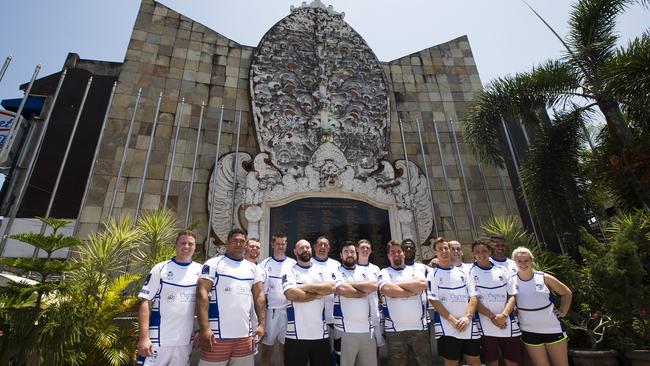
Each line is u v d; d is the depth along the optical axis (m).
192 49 9.94
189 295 3.53
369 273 4.24
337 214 8.01
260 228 7.53
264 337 4.06
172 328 3.37
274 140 8.75
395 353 3.80
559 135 7.43
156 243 5.72
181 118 9.06
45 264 4.36
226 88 9.74
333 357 4.35
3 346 4.02
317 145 8.91
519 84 7.43
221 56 10.09
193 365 4.79
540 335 3.97
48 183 8.08
